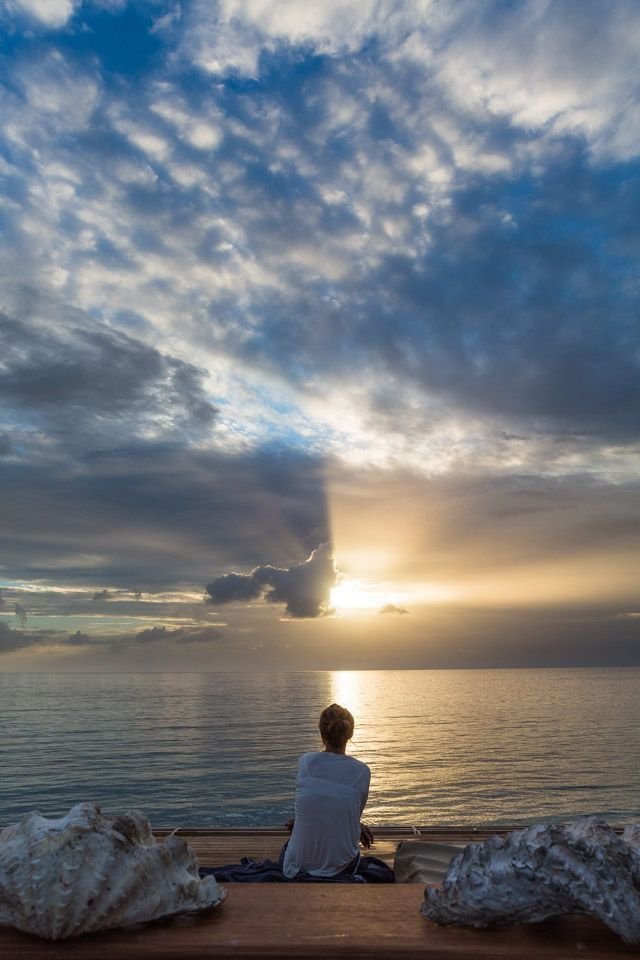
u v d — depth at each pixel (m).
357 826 3.08
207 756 51.72
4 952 1.29
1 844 1.52
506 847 1.45
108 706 133.38
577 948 1.30
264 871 2.99
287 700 151.12
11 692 197.75
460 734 69.69
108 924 1.36
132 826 1.55
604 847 1.37
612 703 131.50
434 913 1.43
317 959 1.28
